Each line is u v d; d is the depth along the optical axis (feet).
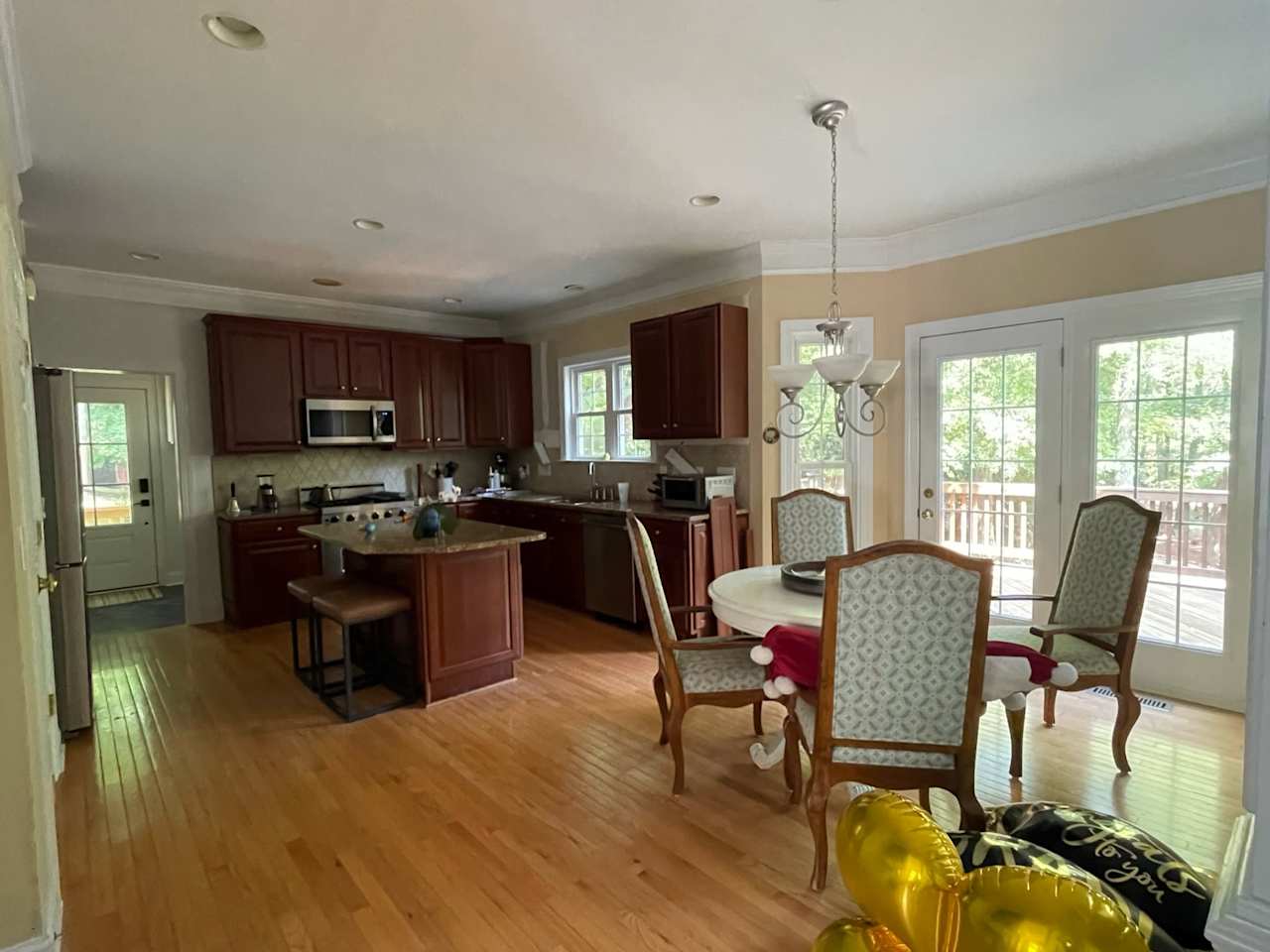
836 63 7.09
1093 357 11.11
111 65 6.80
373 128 8.30
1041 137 8.96
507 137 8.63
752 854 6.97
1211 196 9.86
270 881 6.59
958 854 4.20
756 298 14.08
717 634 13.85
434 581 11.05
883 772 6.21
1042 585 11.84
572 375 19.92
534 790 8.27
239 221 11.61
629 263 14.99
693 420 14.44
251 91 7.37
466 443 20.35
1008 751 9.07
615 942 5.74
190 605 16.15
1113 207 10.71
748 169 9.86
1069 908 3.31
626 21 6.27
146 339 15.61
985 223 12.10
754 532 14.48
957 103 8.00
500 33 6.41
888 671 6.02
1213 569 10.23
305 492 18.34
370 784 8.44
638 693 11.48
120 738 9.84
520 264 14.92
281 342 16.71
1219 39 6.75
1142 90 7.78
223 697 11.42
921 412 13.25
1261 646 3.01
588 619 16.11
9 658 5.02
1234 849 3.48
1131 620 8.27
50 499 9.71
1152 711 10.22
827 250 13.61
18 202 8.36
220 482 16.79
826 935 4.29
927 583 5.83
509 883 6.53
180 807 7.94
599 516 15.71
